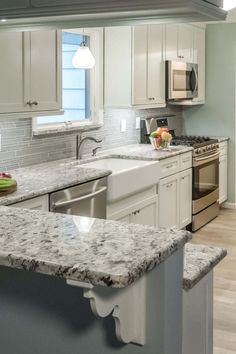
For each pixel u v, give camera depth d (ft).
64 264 3.47
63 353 4.69
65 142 15.20
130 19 6.24
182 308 4.50
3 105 10.90
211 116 22.44
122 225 4.49
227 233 18.90
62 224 4.52
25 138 13.51
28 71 11.57
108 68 16.66
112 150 17.30
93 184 12.03
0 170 12.69
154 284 3.97
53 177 11.57
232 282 13.89
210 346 5.88
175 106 22.31
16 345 4.89
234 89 21.91
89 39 16.35
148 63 17.11
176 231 4.26
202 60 21.84
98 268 3.39
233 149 22.34
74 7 5.77
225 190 22.57
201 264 5.27
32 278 4.70
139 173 14.35
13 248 3.81
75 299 4.53
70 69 15.65
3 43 10.77
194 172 18.72
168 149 17.49
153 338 4.02
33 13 6.02
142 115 19.69
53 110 12.59
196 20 6.20
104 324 4.43
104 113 17.13
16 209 5.22
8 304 4.87
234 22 21.52
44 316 4.71
